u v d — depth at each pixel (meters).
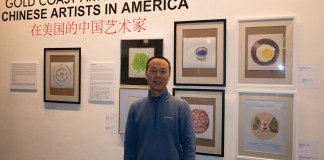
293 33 1.66
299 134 1.67
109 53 2.11
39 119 2.33
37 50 2.34
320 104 1.63
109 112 2.11
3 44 2.42
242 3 1.78
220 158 1.84
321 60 1.63
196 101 1.87
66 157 2.24
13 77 2.41
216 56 1.82
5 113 2.42
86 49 2.17
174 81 1.92
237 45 1.77
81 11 2.20
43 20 2.32
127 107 2.04
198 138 1.87
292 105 1.67
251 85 1.75
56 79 2.25
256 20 1.73
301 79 1.67
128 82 2.03
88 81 2.16
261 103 1.74
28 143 2.37
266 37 1.72
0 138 2.41
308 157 1.66
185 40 1.89
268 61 1.72
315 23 1.64
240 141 1.78
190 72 1.88
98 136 2.14
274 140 1.71
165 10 1.96
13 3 2.41
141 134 1.54
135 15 2.04
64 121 2.25
